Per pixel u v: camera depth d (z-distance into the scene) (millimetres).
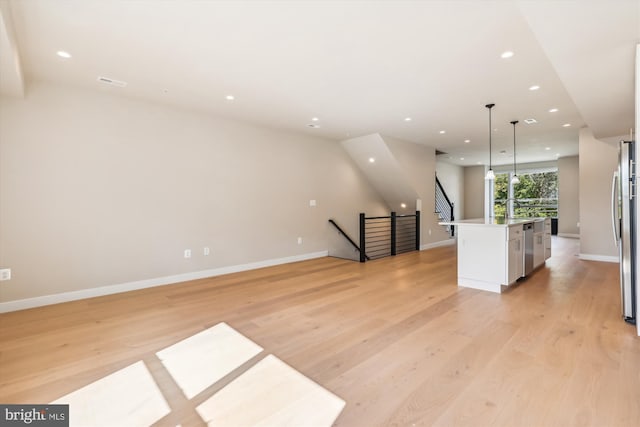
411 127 5496
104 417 1660
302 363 2195
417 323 2879
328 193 6512
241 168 5109
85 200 3699
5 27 2068
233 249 5027
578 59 2525
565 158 9141
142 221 4121
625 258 2867
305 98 4016
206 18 2305
